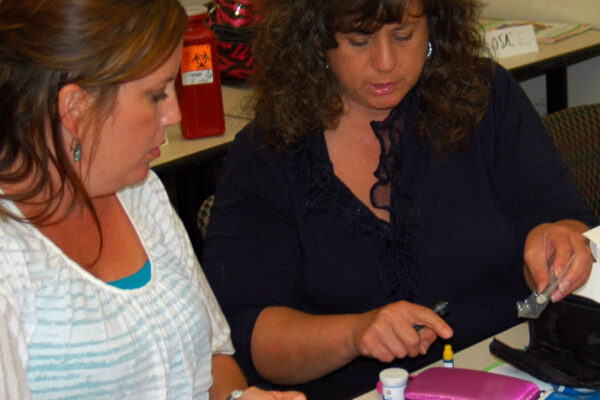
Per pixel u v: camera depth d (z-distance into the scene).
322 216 1.48
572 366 1.18
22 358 0.93
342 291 1.48
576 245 1.31
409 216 1.48
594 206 1.90
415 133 1.51
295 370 1.41
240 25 2.60
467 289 1.53
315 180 1.47
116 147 0.95
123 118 0.94
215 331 1.27
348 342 1.34
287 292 1.50
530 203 1.57
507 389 1.12
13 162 0.92
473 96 1.50
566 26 2.72
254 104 1.54
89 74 0.88
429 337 1.29
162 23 0.90
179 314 1.11
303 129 1.47
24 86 0.88
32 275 0.95
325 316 1.41
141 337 1.04
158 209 1.21
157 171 2.02
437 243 1.49
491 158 1.55
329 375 1.55
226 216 1.51
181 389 1.11
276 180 1.49
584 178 1.88
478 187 1.52
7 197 0.93
